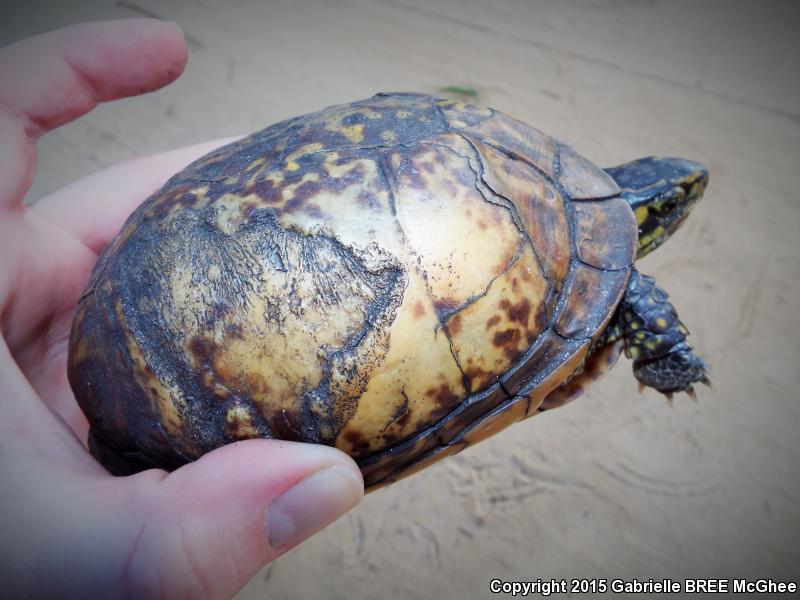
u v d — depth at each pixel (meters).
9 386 0.10
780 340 0.22
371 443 0.10
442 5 0.35
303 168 0.10
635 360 0.14
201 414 0.09
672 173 0.14
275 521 0.09
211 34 0.33
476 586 0.17
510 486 0.19
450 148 0.10
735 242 0.25
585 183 0.12
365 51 0.32
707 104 0.29
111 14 0.35
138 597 0.09
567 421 0.20
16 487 0.09
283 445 0.09
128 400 0.10
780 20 0.34
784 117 0.29
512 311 0.10
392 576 0.17
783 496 0.18
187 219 0.10
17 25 0.34
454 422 0.10
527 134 0.12
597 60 0.32
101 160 0.27
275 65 0.31
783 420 0.20
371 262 0.09
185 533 0.08
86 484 0.09
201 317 0.09
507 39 0.33
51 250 0.13
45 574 0.09
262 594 0.17
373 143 0.10
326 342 0.09
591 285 0.11
